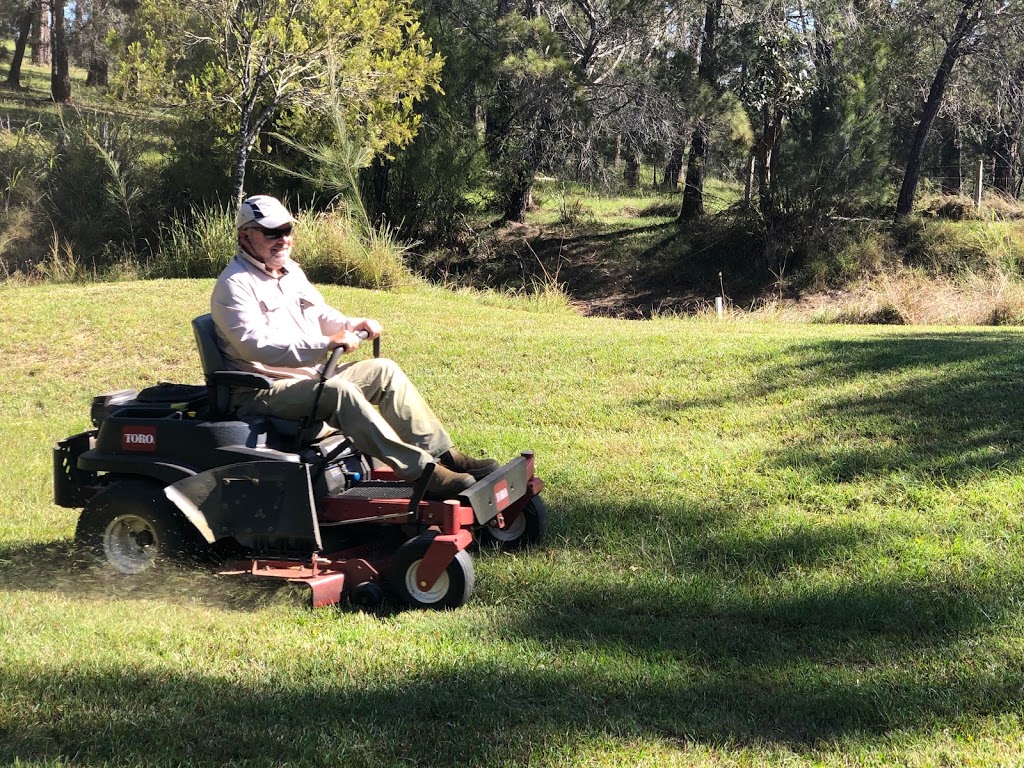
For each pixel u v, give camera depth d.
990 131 27.41
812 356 8.70
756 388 7.83
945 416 6.72
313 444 4.57
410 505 4.29
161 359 9.94
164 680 3.47
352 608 4.22
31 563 4.83
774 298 21.91
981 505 5.18
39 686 3.40
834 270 22.28
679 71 22.77
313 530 4.23
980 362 8.10
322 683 3.46
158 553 4.39
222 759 2.97
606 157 24.72
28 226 20.66
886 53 22.36
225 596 4.36
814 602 4.13
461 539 4.16
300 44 18.59
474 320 11.77
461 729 3.13
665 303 22.62
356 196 17.84
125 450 4.51
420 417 4.48
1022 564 4.41
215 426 4.37
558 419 7.43
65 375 9.55
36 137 23.44
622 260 24.41
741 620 4.05
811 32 23.16
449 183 23.31
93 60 34.22
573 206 27.12
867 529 4.94
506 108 23.78
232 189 21.09
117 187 21.12
